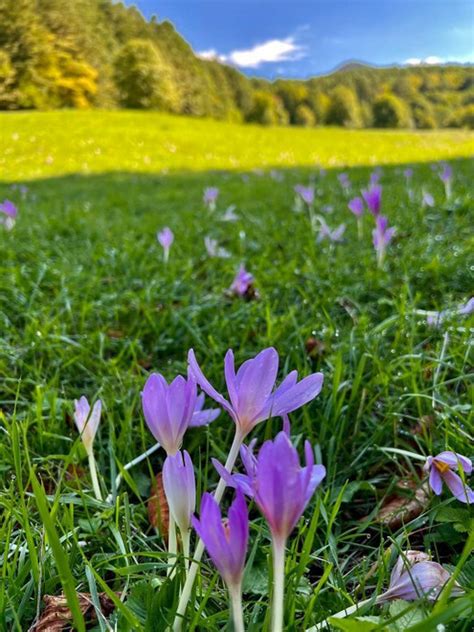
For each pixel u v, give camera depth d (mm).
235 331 861
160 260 1391
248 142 7875
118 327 967
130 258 1419
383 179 3395
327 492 468
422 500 470
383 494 502
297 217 2078
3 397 718
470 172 3232
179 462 302
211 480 537
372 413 609
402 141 8695
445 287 1021
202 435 584
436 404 596
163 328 910
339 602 349
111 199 3182
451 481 403
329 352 752
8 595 360
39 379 719
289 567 350
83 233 1944
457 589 311
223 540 233
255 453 568
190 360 292
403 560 338
